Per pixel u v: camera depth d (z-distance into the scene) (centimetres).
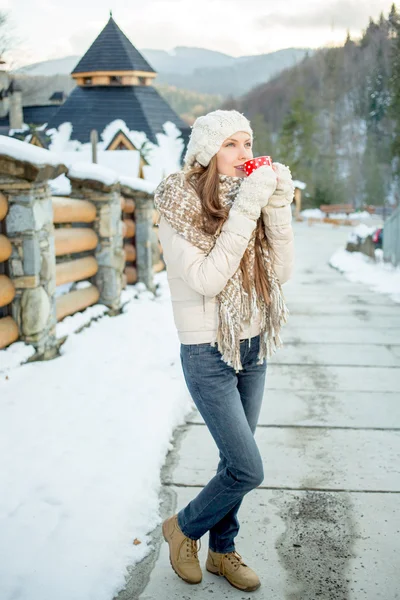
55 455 332
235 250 201
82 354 533
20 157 458
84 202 671
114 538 261
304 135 6253
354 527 281
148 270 920
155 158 4422
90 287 696
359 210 5081
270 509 297
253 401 233
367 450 366
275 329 223
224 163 218
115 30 4856
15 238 492
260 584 239
